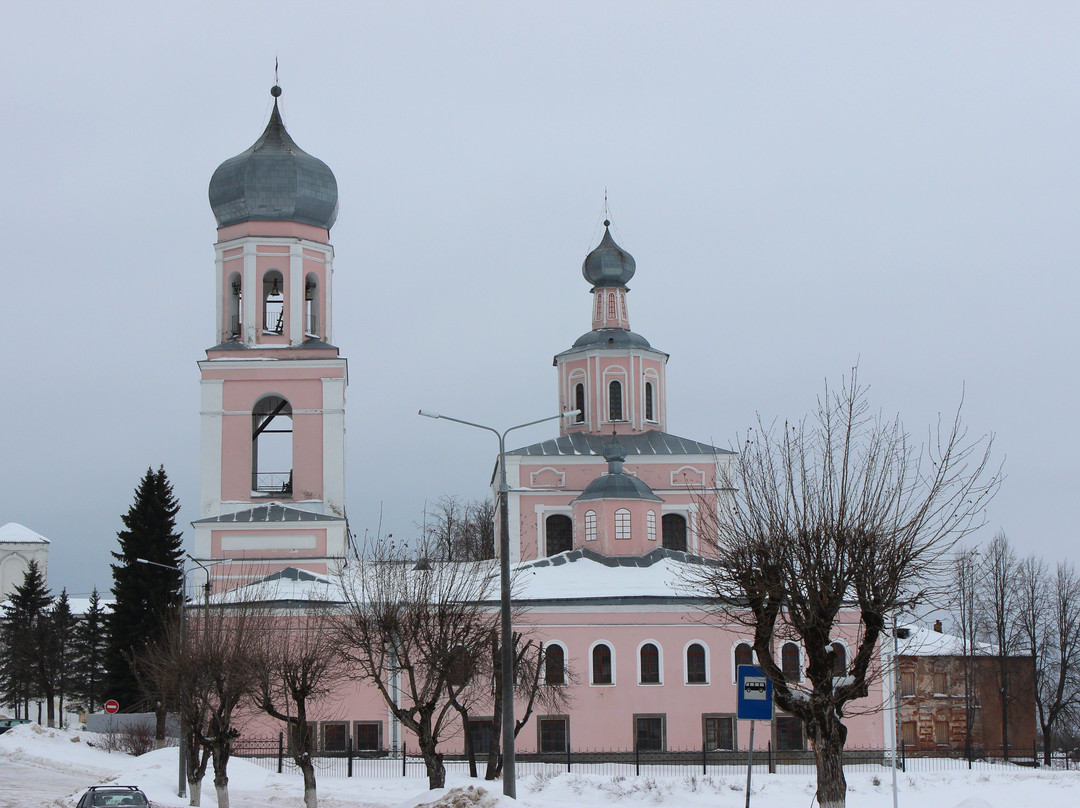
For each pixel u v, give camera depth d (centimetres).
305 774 4366
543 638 6981
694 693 6975
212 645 4784
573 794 4944
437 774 4312
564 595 7069
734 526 3291
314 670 4647
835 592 3025
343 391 7806
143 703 8231
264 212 7838
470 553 8481
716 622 7000
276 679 4962
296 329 7800
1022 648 8588
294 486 7712
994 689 8488
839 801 2944
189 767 4744
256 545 7600
